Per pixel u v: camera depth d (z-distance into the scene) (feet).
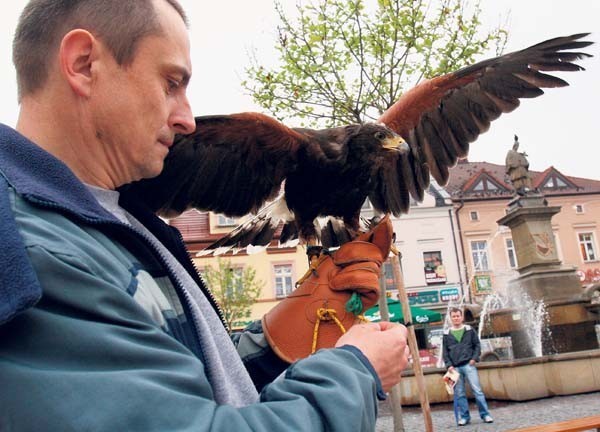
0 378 2.64
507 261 110.73
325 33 24.02
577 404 26.81
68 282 2.89
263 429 2.93
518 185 41.93
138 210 5.00
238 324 88.69
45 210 3.21
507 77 13.99
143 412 2.68
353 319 5.89
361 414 3.16
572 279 38.68
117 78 3.91
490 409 28.99
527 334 37.40
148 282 3.67
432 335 77.00
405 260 108.68
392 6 23.80
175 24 4.18
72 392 2.62
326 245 12.10
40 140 3.95
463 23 23.49
